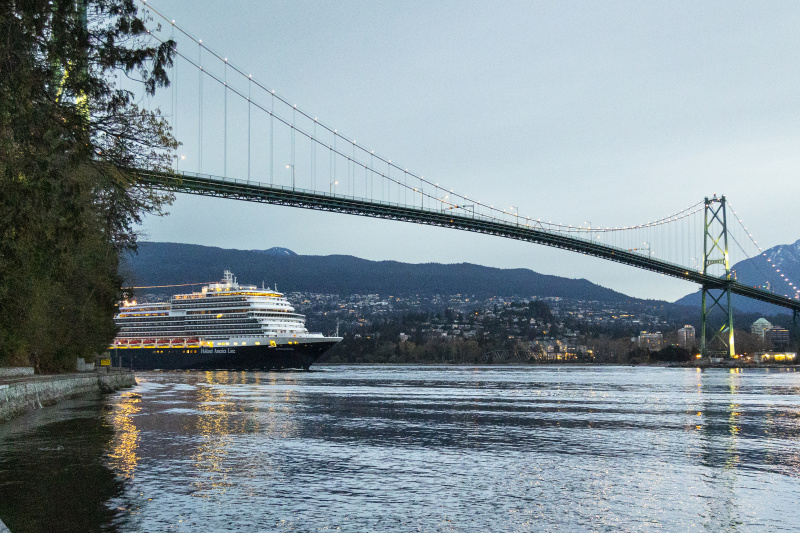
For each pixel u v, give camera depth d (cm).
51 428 3145
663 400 5766
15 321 3941
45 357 6238
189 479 1992
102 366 10031
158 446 2606
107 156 2095
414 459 2420
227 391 6706
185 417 3750
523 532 1503
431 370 19512
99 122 2053
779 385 9238
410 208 12900
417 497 1816
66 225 2245
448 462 2364
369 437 3023
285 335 15550
